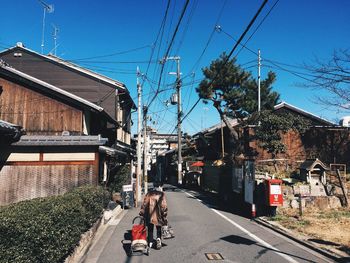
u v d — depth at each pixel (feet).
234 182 59.52
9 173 42.70
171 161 170.40
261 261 25.04
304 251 28.48
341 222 40.68
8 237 14.01
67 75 91.30
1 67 54.95
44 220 17.46
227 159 91.81
